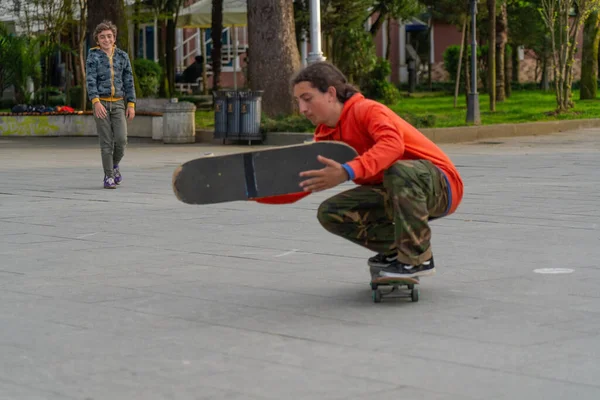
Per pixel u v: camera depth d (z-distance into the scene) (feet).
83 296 22.81
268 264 26.78
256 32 87.81
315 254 28.32
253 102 80.89
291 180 20.01
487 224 33.76
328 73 21.09
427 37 180.75
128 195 44.39
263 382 15.83
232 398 15.03
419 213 20.98
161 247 29.91
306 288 23.38
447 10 125.80
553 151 68.23
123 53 47.62
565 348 17.69
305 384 15.69
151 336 18.97
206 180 20.01
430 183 21.04
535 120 93.25
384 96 119.34
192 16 129.59
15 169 59.00
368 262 22.49
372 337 18.60
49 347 18.24
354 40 113.91
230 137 81.56
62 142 87.15
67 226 34.68
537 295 22.20
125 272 25.81
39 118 96.02
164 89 128.06
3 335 19.20
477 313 20.47
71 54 138.62
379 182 21.79
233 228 33.71
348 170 19.79
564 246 29.07
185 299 22.34
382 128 20.43
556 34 150.00
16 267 26.71
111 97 47.21
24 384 15.94
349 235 21.99
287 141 79.77
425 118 84.02
